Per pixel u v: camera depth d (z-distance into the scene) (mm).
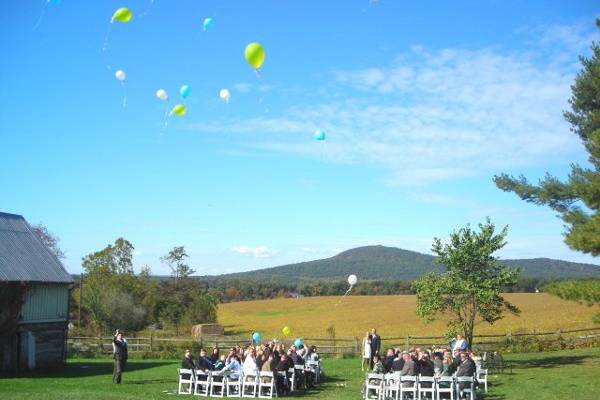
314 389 22172
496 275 26875
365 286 122125
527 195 27016
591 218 22969
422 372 19703
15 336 28656
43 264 31344
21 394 16859
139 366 31891
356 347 36031
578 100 26812
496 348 34469
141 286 61031
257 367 20406
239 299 123688
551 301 75062
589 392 19562
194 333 57281
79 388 21188
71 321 55719
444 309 27266
